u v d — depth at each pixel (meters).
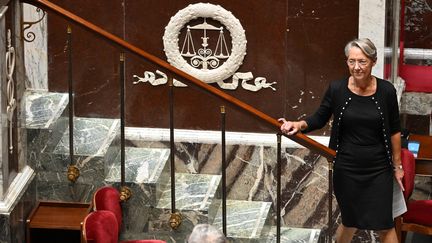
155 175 15.95
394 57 19.83
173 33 16.72
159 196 16.03
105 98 17.11
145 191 15.69
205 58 16.80
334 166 14.98
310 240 16.62
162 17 16.77
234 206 16.92
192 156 17.08
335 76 16.62
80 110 17.16
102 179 15.77
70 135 15.43
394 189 15.18
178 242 15.82
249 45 16.69
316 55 16.59
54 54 17.02
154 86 17.03
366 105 14.57
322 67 16.62
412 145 18.38
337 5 16.39
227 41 16.72
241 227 16.22
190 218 15.73
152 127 17.16
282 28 16.56
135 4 16.77
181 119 17.08
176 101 17.03
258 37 16.64
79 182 15.80
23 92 14.75
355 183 14.89
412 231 17.30
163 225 15.76
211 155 17.05
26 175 14.82
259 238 15.97
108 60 16.98
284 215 17.11
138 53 14.91
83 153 15.83
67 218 15.01
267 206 16.94
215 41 16.77
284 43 16.62
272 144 16.91
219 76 16.78
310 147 14.57
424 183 20.44
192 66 16.88
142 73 16.98
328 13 16.44
